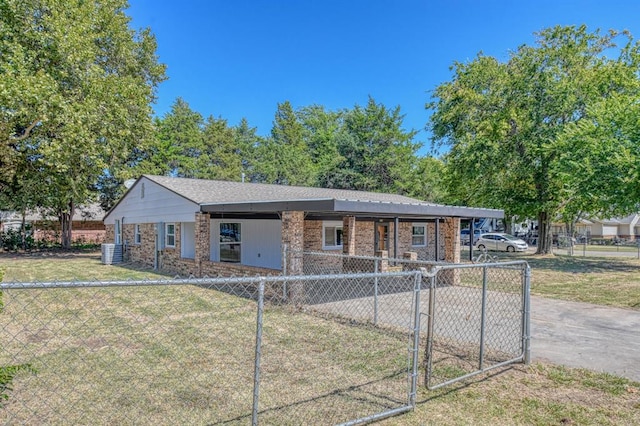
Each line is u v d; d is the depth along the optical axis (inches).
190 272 539.8
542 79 825.5
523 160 847.1
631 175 604.1
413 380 154.5
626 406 160.6
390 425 142.6
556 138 772.6
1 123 645.3
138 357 209.9
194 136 1563.7
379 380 185.0
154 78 1084.5
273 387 175.6
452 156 971.9
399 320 297.7
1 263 714.2
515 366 204.8
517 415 151.6
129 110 854.5
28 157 784.9
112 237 834.8
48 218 1127.6
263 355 216.2
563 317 323.0
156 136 1289.4
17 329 261.3
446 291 442.0
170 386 174.7
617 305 373.1
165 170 1402.6
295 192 694.5
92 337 244.1
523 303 210.1
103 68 912.9
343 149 1405.0
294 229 378.6
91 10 799.7
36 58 729.6
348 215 516.7
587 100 794.8
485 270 197.6
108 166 860.6
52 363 200.2
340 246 636.1
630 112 625.9
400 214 503.8
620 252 1076.5
